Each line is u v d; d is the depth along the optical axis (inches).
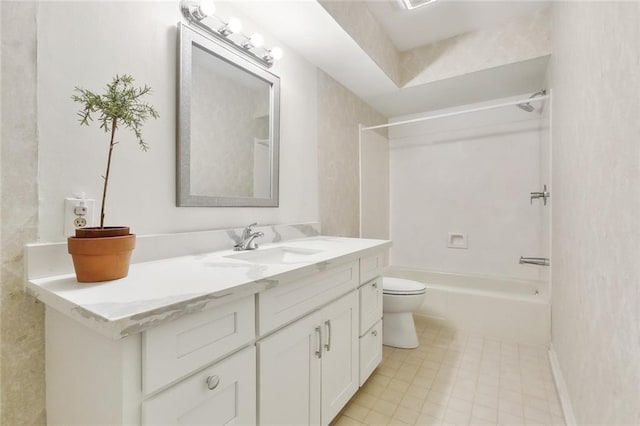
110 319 21.0
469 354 76.9
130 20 40.9
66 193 34.7
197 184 50.3
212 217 53.0
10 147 30.7
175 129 46.6
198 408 27.6
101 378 24.7
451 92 101.4
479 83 94.7
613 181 32.0
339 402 50.3
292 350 39.6
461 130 116.0
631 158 27.5
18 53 31.1
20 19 31.3
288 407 38.7
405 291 77.7
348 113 97.7
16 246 31.0
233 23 50.6
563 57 61.0
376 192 117.6
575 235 50.6
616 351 30.9
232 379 30.7
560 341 64.7
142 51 42.3
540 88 98.3
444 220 119.6
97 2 37.5
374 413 54.7
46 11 33.1
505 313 85.4
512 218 107.3
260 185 62.7
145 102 42.4
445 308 94.4
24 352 31.4
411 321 82.1
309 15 59.7
